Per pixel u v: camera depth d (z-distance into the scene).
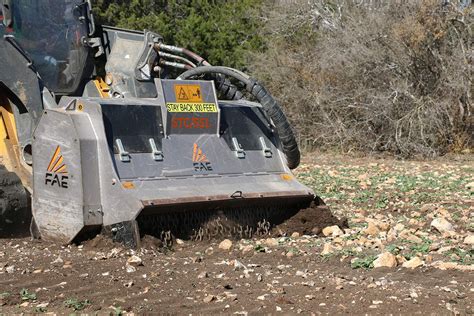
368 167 23.05
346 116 28.95
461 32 27.83
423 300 7.34
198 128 10.44
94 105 9.77
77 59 11.28
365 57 28.19
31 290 7.88
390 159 26.98
